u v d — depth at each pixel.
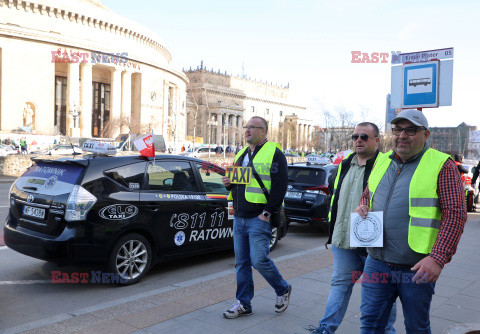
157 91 64.62
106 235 4.95
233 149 52.19
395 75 5.73
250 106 109.00
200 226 6.08
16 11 48.31
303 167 9.26
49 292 4.98
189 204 5.88
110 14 57.03
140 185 5.41
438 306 4.55
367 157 3.52
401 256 2.58
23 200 5.25
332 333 3.41
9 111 46.88
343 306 3.49
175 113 68.94
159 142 40.00
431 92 5.43
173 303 4.46
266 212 3.85
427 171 2.52
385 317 2.79
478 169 11.72
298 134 103.06
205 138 96.44
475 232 9.71
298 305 4.45
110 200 5.00
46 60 49.16
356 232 2.76
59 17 51.84
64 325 3.86
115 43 58.66
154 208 5.45
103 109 62.62
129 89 58.78
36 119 48.84
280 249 7.70
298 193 8.89
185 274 5.89
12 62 46.91
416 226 2.50
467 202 14.14
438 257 2.32
